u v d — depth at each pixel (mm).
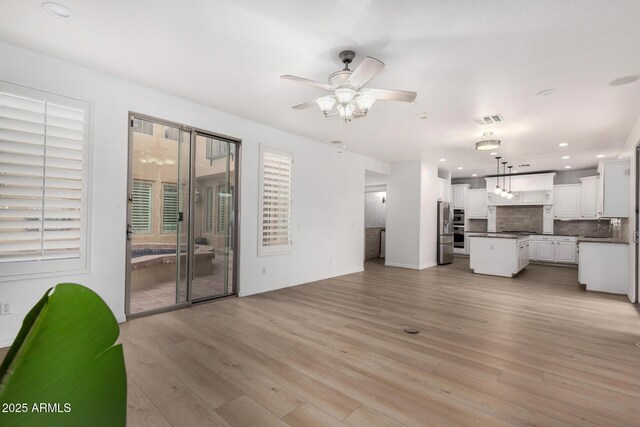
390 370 2457
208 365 2494
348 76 2564
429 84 3363
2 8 2244
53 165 2928
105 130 3260
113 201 3320
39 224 2854
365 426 1806
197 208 4293
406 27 2416
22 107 2787
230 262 4613
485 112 4188
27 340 391
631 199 4719
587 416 1915
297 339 3039
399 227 7766
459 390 2188
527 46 2643
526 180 8930
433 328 3398
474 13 2246
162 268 4043
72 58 2961
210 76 3305
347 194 6641
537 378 2359
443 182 8711
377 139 5676
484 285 5637
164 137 3855
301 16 2312
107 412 416
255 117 4578
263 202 4895
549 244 8516
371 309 4074
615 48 2654
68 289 450
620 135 5141
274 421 1840
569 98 3684
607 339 3137
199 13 2297
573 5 2150
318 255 5965
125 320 3445
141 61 3010
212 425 1800
